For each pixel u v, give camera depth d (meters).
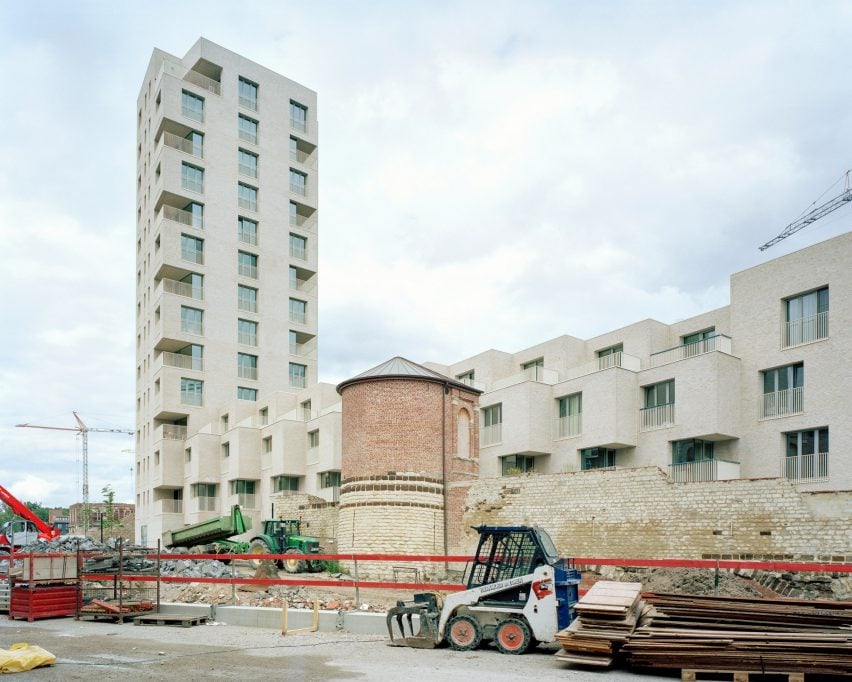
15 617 20.48
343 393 36.41
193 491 63.16
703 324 43.03
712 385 35.88
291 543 38.34
